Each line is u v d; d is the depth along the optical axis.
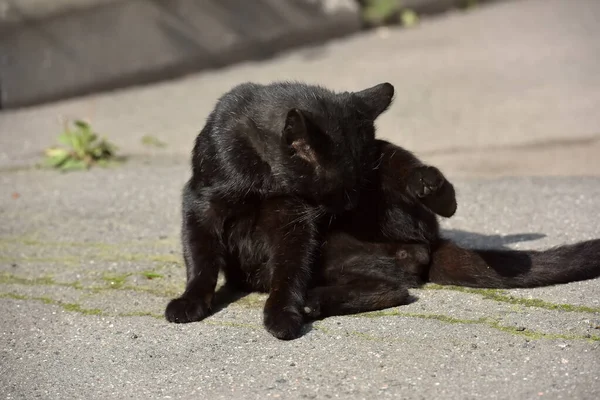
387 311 4.93
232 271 5.48
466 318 4.75
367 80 11.44
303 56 12.83
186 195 5.43
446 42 13.38
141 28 11.57
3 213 7.39
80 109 10.79
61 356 4.59
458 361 4.22
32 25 10.68
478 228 6.51
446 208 4.85
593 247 5.26
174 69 11.90
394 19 14.53
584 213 6.61
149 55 11.66
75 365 4.47
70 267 6.01
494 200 7.18
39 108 10.90
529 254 5.29
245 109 5.29
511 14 14.98
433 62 12.32
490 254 5.32
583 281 5.20
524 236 6.21
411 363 4.22
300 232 5.17
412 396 3.89
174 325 4.89
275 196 5.22
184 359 4.44
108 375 4.32
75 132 9.27
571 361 4.14
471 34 13.78
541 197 7.15
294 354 4.41
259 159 5.18
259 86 5.52
